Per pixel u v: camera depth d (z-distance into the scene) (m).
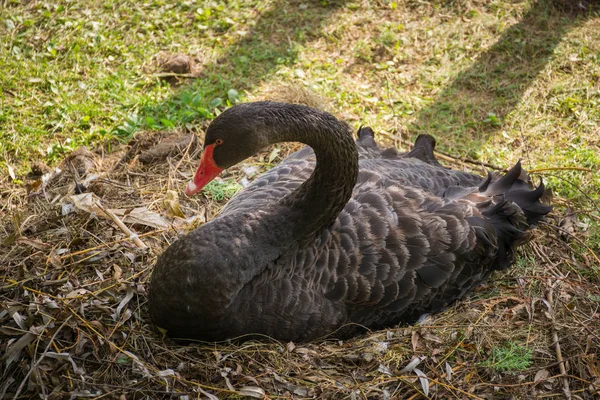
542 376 4.82
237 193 5.52
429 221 5.03
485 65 8.04
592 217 6.12
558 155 6.99
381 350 4.80
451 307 5.22
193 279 4.47
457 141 7.21
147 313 4.98
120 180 6.42
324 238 4.83
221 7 8.66
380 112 7.49
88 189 6.18
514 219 5.37
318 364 4.70
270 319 4.68
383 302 4.90
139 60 7.97
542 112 7.50
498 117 7.46
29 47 7.91
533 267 5.65
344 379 4.63
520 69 7.98
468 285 5.22
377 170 5.47
